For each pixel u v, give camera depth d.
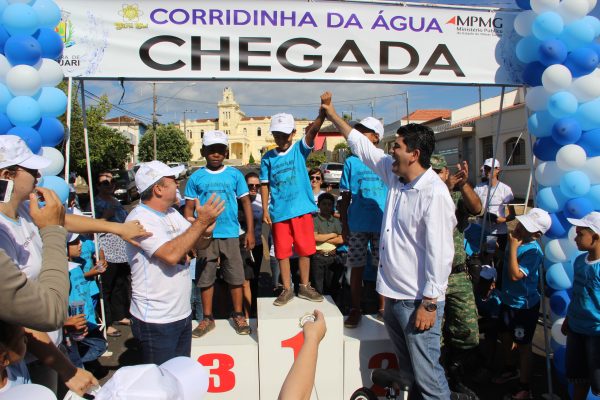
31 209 1.73
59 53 3.17
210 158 3.53
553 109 3.26
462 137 20.14
